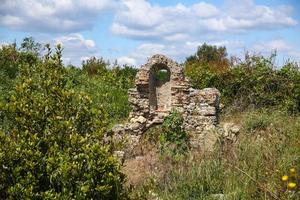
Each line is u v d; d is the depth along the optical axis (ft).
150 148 53.93
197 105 59.00
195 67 90.02
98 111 23.29
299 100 68.28
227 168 33.19
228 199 28.96
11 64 79.61
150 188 25.05
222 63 94.38
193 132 58.03
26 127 22.15
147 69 59.57
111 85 88.38
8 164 20.68
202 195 30.91
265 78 72.18
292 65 73.41
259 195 28.14
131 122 59.21
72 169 20.62
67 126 21.98
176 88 59.41
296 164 30.17
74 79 82.99
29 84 23.38
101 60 101.19
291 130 41.19
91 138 22.71
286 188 26.96
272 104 70.23
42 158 21.09
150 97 60.03
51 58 24.59
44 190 20.95
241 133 47.62
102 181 21.08
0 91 66.90
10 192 20.02
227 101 73.36
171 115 57.26
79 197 20.29
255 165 31.40
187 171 34.55
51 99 23.11
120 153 32.27
